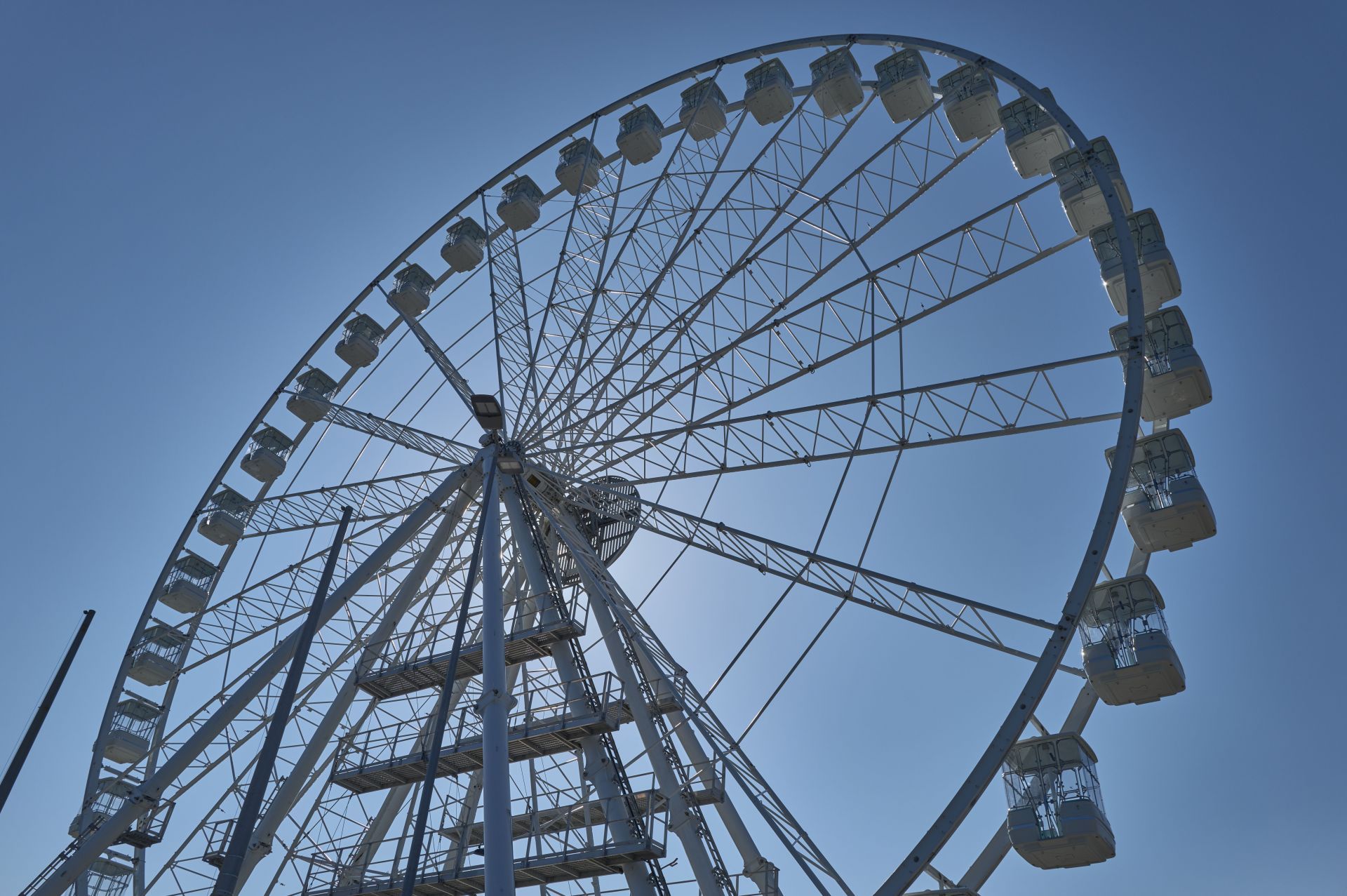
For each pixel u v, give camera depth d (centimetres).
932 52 2892
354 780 2378
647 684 2330
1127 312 2294
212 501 3438
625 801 2116
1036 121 2727
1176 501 2380
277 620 2905
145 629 3198
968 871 2228
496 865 1694
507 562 2836
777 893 2192
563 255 3039
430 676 2458
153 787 2373
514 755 2306
